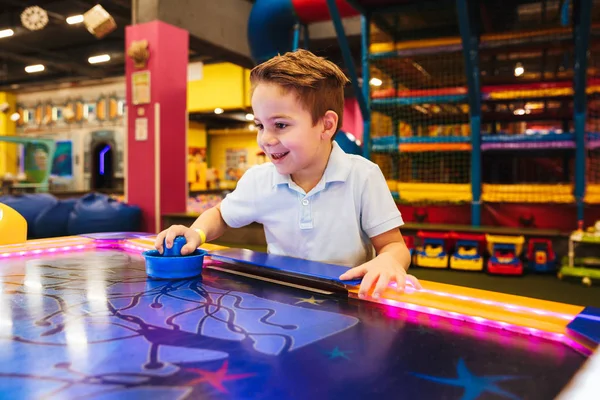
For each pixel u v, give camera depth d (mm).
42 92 13297
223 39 6363
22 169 13586
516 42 3943
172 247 948
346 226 1144
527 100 4418
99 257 1134
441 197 4238
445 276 3643
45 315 671
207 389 440
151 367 490
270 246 1252
